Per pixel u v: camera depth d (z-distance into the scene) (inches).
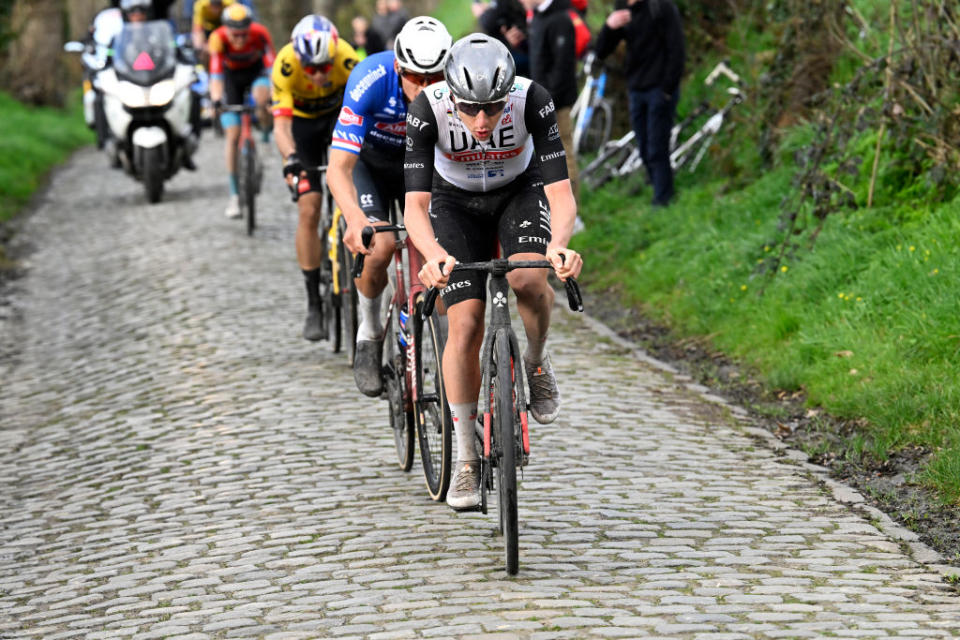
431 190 674.8
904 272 1025.5
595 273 1489.9
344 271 1047.0
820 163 1236.5
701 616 568.7
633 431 913.5
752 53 1708.9
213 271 1526.8
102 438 978.1
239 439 930.1
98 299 1464.1
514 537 627.5
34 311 1451.8
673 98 1539.1
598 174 1797.5
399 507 766.5
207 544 724.7
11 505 852.0
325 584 640.4
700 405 984.3
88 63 2790.4
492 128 623.5
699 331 1188.5
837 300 1059.9
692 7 1859.0
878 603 585.9
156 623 607.8
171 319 1321.4
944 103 1110.4
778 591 603.5
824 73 1438.2
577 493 775.7
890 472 797.2
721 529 704.4
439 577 638.5
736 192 1470.2
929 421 837.2
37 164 2827.3
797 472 814.5
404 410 805.9
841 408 902.4
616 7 1545.3
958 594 599.8
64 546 754.8
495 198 686.5
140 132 2015.3
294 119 1115.3
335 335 1157.7
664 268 1362.0
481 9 1902.1
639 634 548.1
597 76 1968.5
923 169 1167.0
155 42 2052.2
